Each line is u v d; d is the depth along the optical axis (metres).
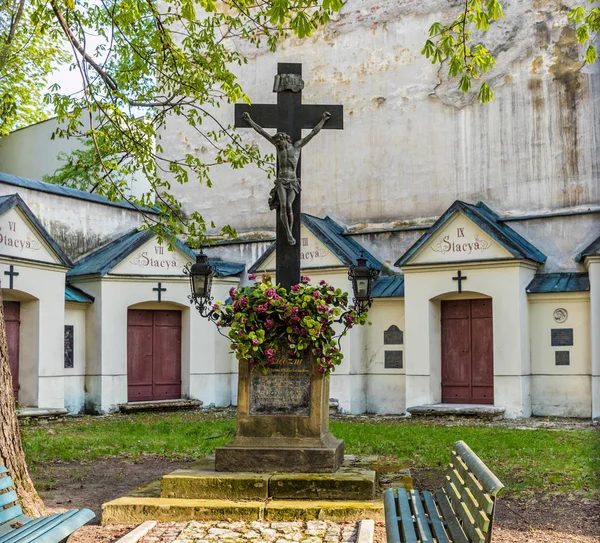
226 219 26.55
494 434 15.48
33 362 20.05
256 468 8.83
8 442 7.72
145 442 14.71
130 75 12.76
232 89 12.99
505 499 9.35
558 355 19.77
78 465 12.22
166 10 27.61
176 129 27.91
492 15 10.52
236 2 12.41
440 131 23.02
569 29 21.31
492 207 22.05
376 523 7.77
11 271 19.17
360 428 16.88
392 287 22.25
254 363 9.13
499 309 19.73
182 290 23.23
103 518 8.11
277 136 9.81
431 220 22.95
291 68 10.21
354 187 24.25
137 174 28.42
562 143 21.16
